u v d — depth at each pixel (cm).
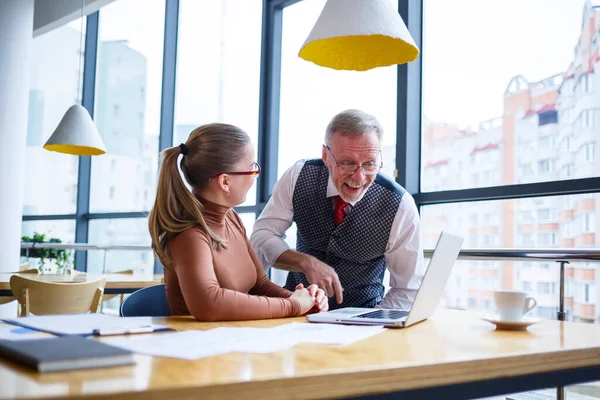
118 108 634
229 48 518
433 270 143
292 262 203
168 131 575
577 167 283
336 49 181
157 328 124
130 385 77
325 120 426
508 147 315
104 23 661
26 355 86
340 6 159
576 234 283
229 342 111
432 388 96
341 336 121
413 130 364
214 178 161
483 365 101
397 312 159
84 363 86
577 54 286
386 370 91
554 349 112
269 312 151
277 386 83
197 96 551
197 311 143
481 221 327
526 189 302
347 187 195
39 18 647
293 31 467
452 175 345
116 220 627
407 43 162
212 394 78
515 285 300
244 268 173
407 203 214
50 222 705
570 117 288
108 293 317
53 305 278
